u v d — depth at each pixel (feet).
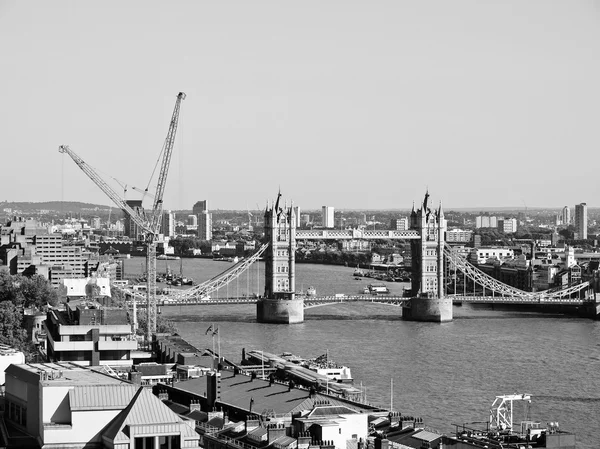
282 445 615.57
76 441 507.30
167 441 497.87
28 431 538.47
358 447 629.92
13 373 570.87
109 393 515.50
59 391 515.09
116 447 492.54
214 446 641.40
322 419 651.25
